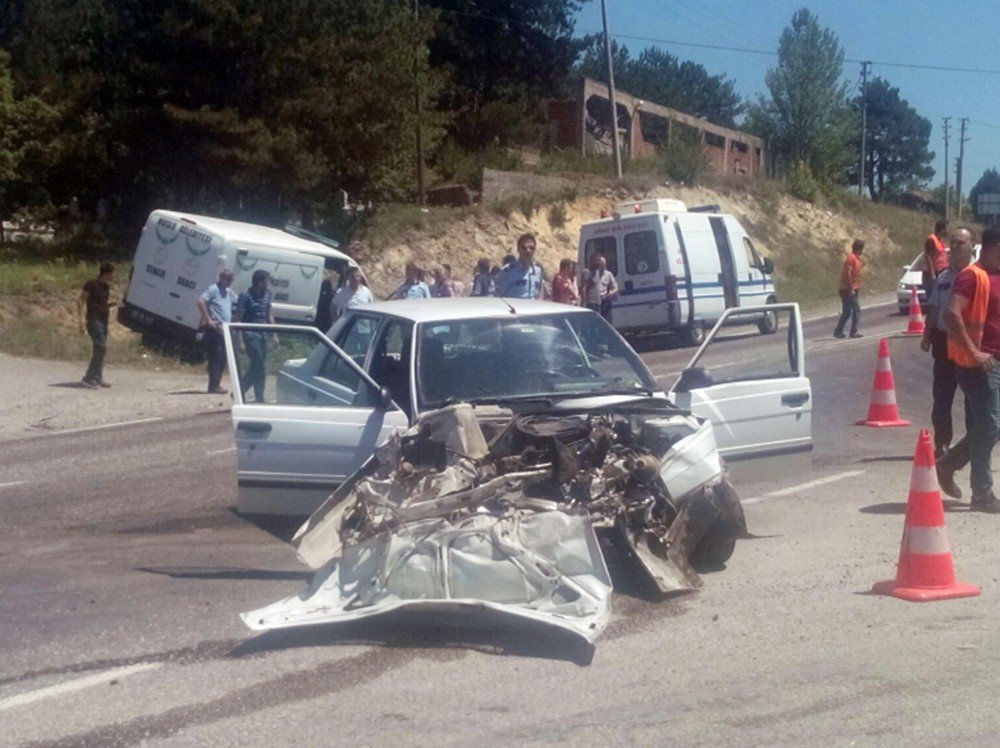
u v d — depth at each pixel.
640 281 25.06
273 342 8.48
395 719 5.26
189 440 14.14
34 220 35.19
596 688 5.59
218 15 30.38
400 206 35.88
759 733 5.05
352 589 6.56
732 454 8.19
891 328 26.30
